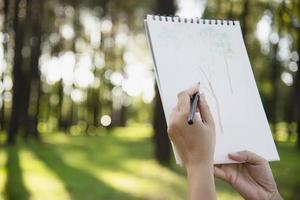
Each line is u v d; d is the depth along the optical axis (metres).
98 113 39.38
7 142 24.12
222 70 1.90
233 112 1.85
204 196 1.43
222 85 1.89
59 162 18.34
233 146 1.81
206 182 1.44
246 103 1.88
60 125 38.81
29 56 28.19
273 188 1.81
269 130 1.88
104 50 35.69
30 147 24.05
